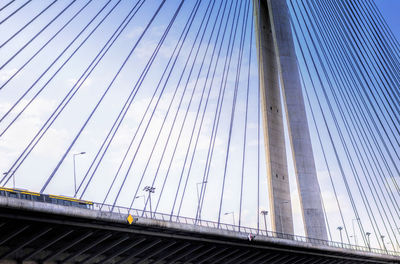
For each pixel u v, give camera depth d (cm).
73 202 3716
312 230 6819
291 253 5722
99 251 3822
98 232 3694
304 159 7050
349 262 7088
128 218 3631
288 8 7719
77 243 3766
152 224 3822
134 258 4309
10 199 2930
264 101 7212
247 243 4966
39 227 3350
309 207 6894
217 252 4900
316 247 5847
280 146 7088
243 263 5488
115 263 4097
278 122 7200
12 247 3431
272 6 7494
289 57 7338
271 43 7644
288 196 6881
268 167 6950
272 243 5156
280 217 6669
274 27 7431
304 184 6975
